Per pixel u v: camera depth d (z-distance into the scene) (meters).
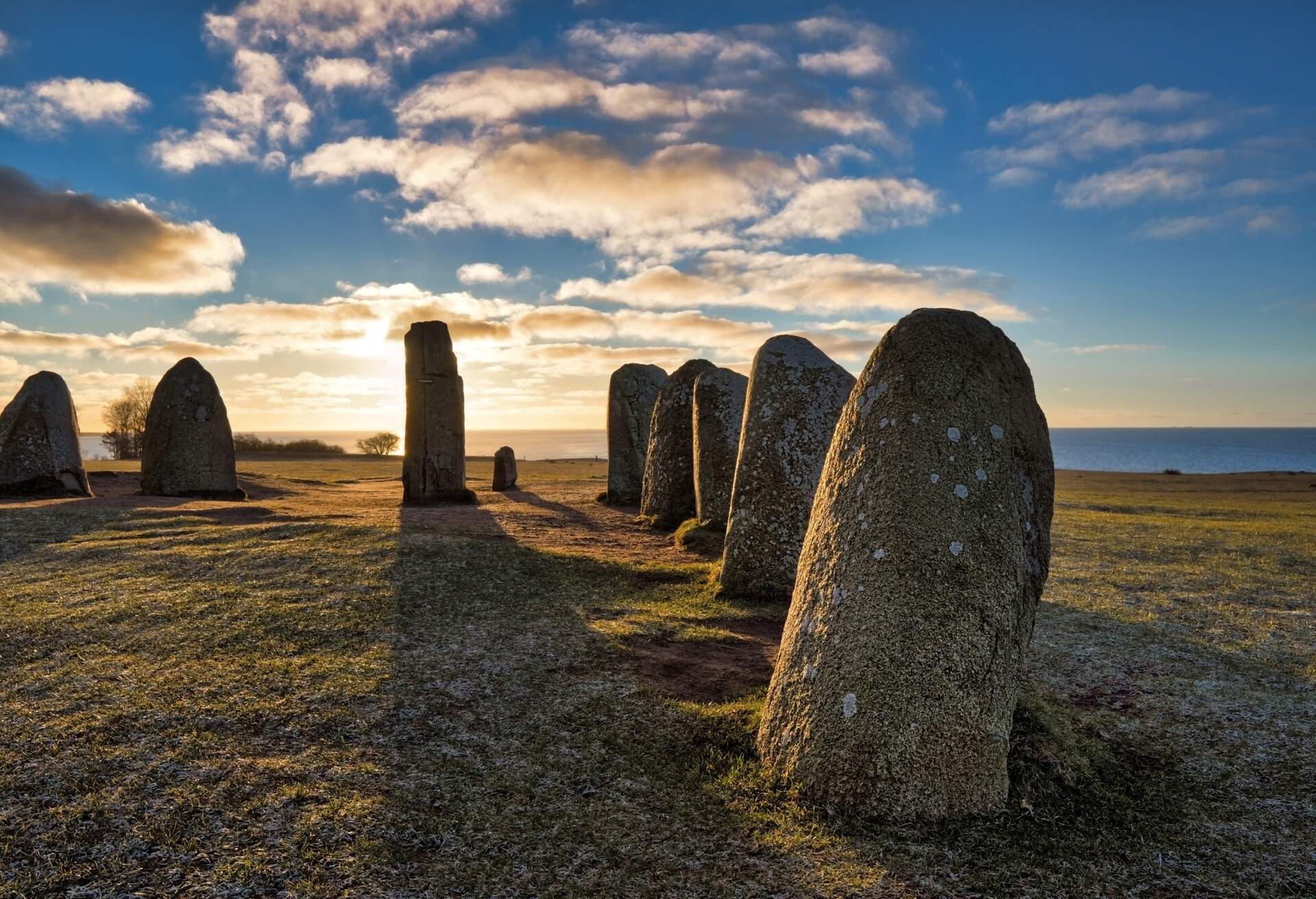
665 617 9.34
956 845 4.48
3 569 10.33
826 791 4.90
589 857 4.43
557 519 16.72
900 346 5.59
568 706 6.53
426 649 7.67
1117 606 9.97
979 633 4.88
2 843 4.25
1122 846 4.56
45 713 5.85
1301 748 5.82
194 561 10.70
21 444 17.66
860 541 5.22
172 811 4.61
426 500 19.06
